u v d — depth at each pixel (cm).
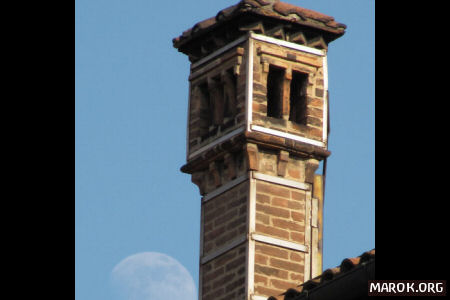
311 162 7919
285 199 7750
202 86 8300
